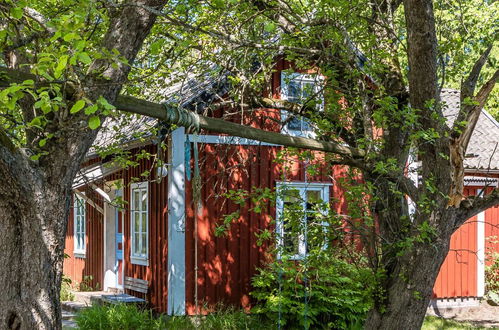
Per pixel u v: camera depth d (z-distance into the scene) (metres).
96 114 5.09
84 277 17.48
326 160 8.65
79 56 4.50
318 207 8.37
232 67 9.29
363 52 9.25
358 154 7.90
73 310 14.34
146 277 13.88
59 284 5.06
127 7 5.39
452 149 7.23
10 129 6.53
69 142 5.02
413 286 7.94
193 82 11.66
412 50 7.44
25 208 4.87
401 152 8.21
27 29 6.05
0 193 4.80
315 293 11.98
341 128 8.80
